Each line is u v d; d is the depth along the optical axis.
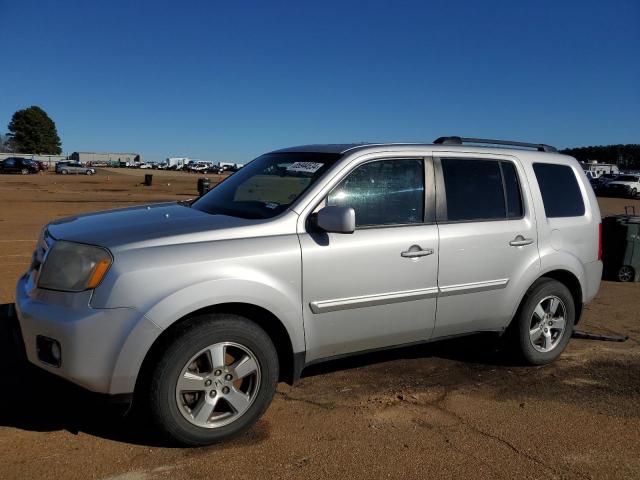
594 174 51.09
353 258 3.82
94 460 3.24
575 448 3.59
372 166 4.07
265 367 3.53
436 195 4.28
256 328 3.47
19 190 30.03
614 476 3.28
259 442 3.51
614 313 7.06
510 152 4.83
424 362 5.03
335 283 3.77
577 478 3.25
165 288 3.20
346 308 3.84
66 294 3.21
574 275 5.04
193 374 3.33
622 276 9.09
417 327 4.21
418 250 4.09
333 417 3.89
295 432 3.66
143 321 3.12
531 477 3.24
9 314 3.77
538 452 3.52
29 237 11.45
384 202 4.07
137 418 3.75
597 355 5.38
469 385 4.55
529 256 4.70
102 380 3.12
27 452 3.29
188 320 3.33
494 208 4.58
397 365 4.94
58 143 132.62
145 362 3.27
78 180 46.78
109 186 38.50
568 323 5.07
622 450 3.58
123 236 3.38
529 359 4.90
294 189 3.94
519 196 4.74
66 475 3.08
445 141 4.63
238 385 3.60
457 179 4.43
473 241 4.36
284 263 3.57
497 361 5.11
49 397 3.99
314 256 3.68
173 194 30.41
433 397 4.29
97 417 3.74
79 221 3.83
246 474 3.15
